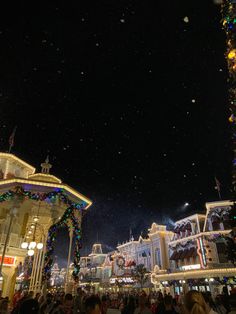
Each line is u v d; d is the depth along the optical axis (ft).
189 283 107.96
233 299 18.12
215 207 110.22
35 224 55.77
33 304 17.06
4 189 45.19
